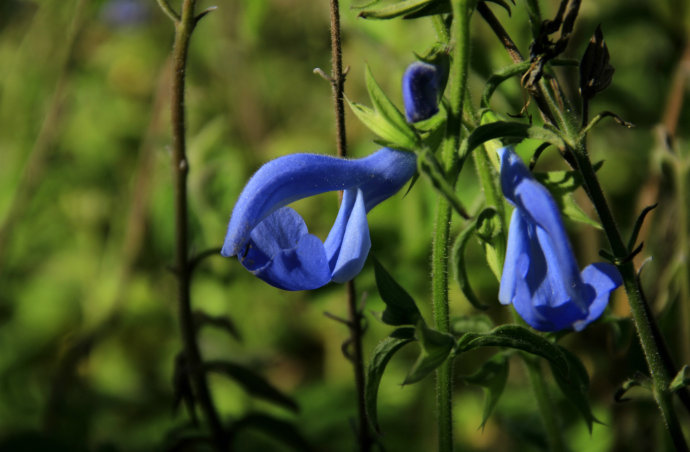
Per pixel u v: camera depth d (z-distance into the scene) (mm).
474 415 631
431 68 335
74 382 654
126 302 745
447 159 344
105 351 739
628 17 678
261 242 340
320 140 813
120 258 762
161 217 682
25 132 837
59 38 812
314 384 672
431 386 637
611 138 681
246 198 336
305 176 341
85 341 656
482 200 414
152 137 691
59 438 524
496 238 368
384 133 348
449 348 351
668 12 663
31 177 707
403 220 616
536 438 457
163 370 739
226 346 709
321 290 583
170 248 687
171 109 424
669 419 368
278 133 838
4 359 772
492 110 362
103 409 640
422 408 627
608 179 669
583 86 361
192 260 442
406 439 609
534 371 420
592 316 333
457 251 360
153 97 901
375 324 663
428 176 326
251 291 716
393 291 357
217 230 596
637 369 410
